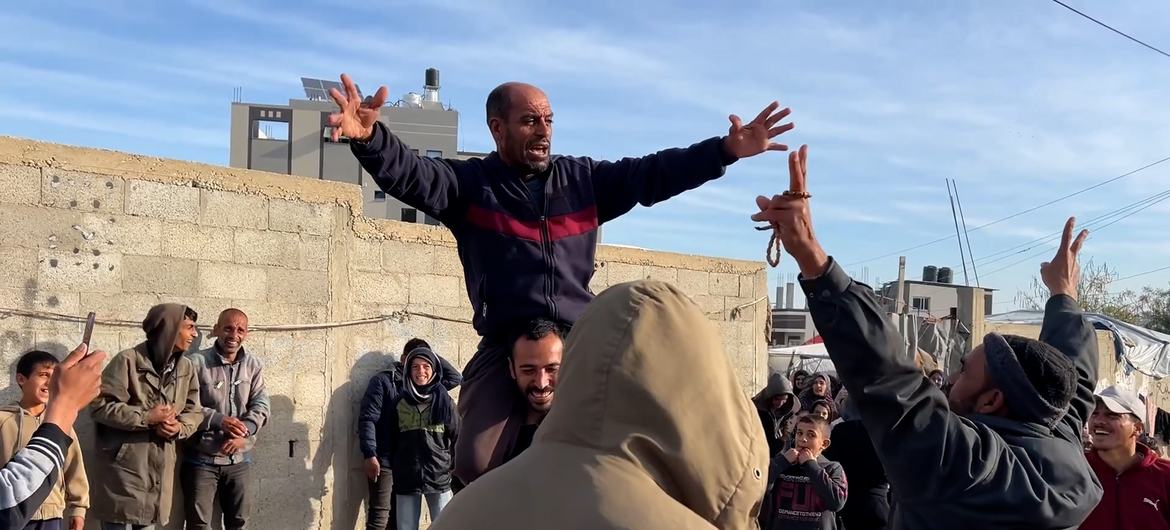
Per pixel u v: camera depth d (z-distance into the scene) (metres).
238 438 6.94
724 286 11.89
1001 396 2.84
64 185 6.75
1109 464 4.91
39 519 5.29
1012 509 2.52
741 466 1.58
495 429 3.00
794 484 5.80
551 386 2.95
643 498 1.48
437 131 39.53
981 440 2.60
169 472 6.51
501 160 3.16
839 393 8.95
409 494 7.91
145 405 6.41
